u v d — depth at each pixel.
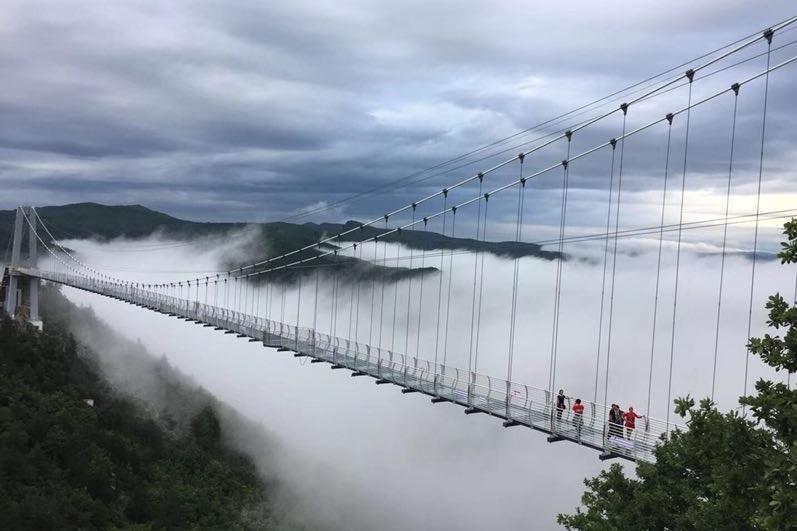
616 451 20.34
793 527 9.39
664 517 16.09
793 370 11.51
